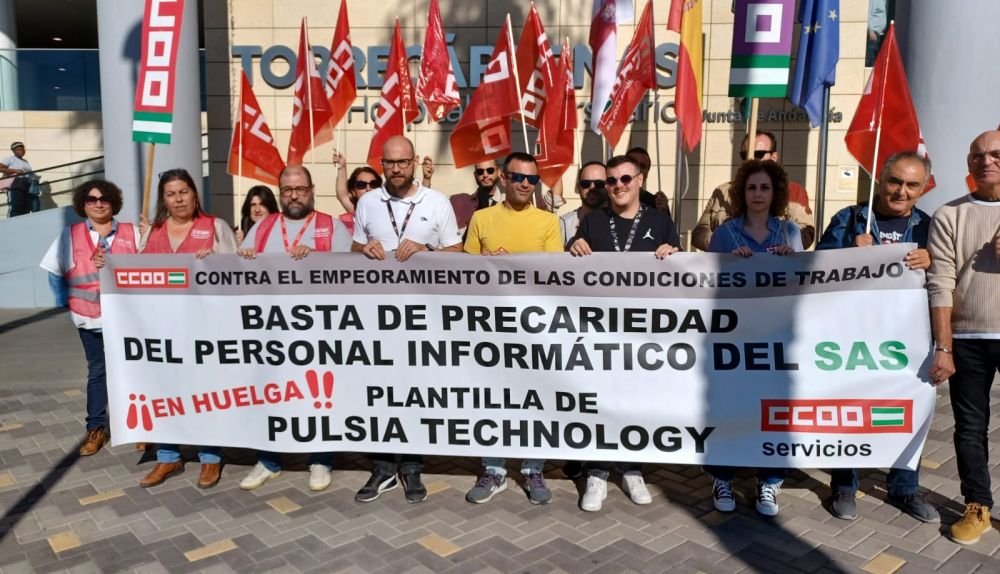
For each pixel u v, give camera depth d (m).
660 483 4.37
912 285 3.68
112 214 4.85
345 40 7.23
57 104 13.02
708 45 8.77
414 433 4.11
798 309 3.79
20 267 10.62
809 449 3.82
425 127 9.24
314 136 7.03
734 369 3.86
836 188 8.79
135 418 4.27
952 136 6.79
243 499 4.16
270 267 4.09
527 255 3.91
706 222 5.71
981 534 3.66
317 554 3.52
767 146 6.31
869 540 3.64
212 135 9.52
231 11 9.28
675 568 3.38
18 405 5.98
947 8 6.71
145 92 5.05
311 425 4.16
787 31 6.03
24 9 17.56
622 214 4.09
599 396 3.95
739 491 4.23
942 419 5.51
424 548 3.58
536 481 4.15
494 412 4.03
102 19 8.01
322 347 4.12
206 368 4.21
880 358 3.74
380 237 4.30
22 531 3.78
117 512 3.99
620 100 6.55
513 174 4.14
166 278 4.18
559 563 3.43
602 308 3.91
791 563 3.42
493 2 9.05
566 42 6.59
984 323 3.50
